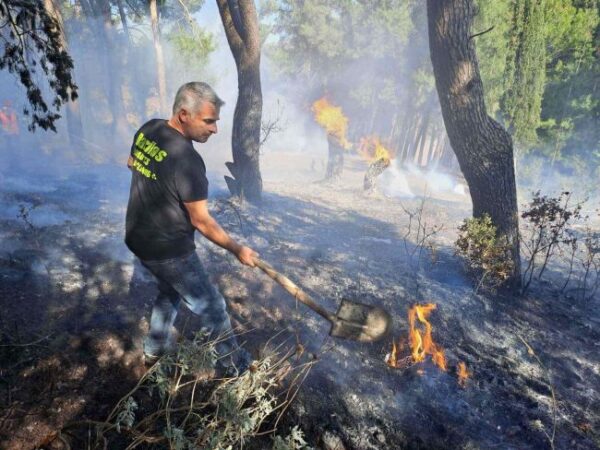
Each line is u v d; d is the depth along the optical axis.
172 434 1.93
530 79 16.62
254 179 7.52
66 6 17.12
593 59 17.69
